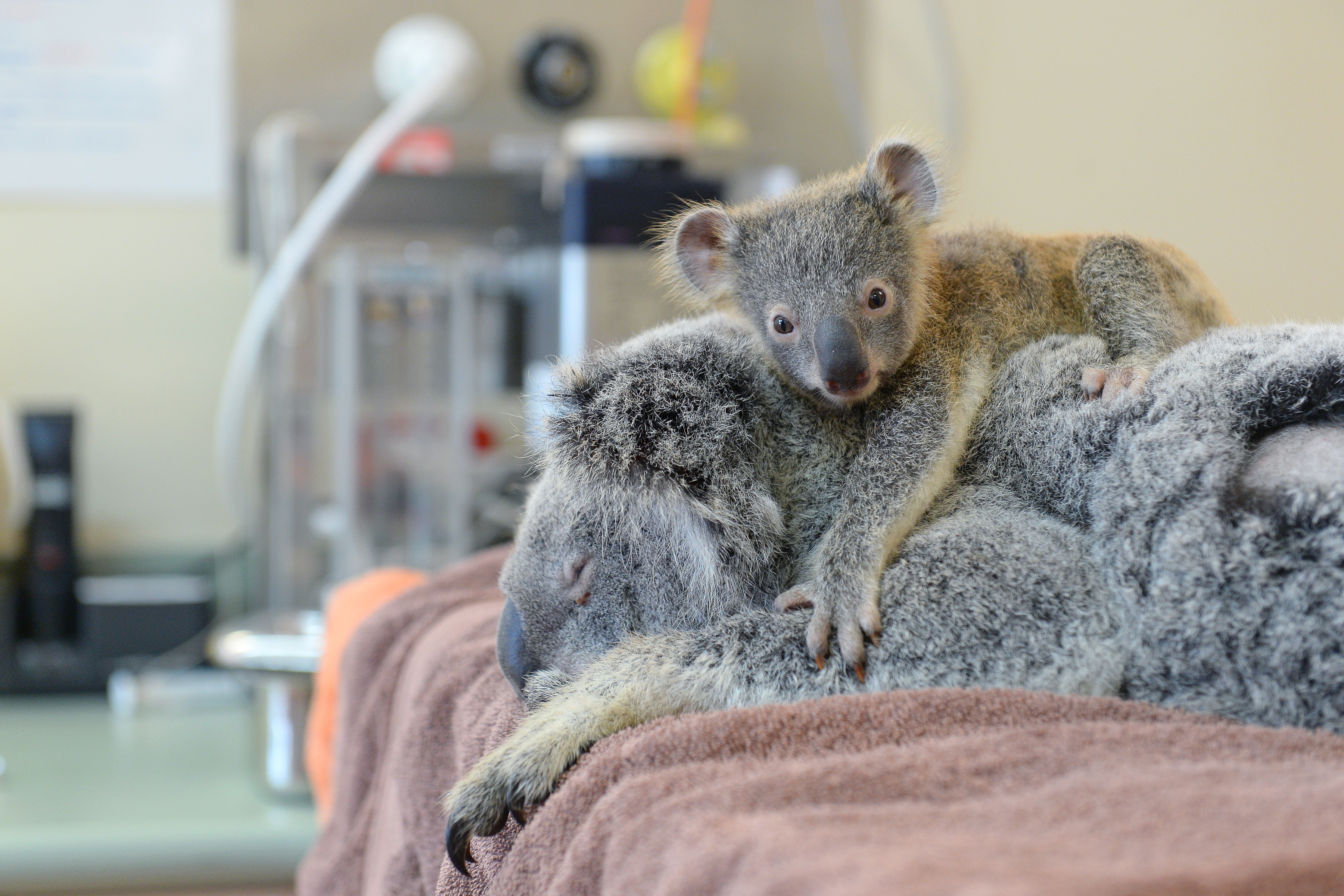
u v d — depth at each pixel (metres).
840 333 0.92
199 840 1.42
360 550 1.72
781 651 0.84
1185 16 1.67
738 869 0.65
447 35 1.96
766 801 0.74
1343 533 0.79
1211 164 1.63
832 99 2.17
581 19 2.11
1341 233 1.56
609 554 0.89
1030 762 0.76
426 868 0.94
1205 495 0.81
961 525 0.86
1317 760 0.76
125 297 2.03
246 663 1.47
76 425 1.86
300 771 1.50
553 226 1.74
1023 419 0.89
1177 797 0.71
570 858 0.76
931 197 1.02
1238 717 0.81
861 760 0.76
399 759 0.97
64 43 2.01
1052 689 0.82
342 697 1.18
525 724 0.85
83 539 2.02
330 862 1.08
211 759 1.63
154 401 2.04
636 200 1.61
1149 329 0.95
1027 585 0.83
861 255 0.99
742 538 0.87
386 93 2.01
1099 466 0.85
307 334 1.69
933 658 0.82
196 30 2.04
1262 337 0.85
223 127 2.06
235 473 1.68
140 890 1.42
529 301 1.90
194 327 2.05
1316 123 1.58
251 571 1.95
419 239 1.94
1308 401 0.82
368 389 1.72
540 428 0.92
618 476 0.87
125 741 1.71
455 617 1.08
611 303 1.61
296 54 2.04
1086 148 1.76
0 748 1.67
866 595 0.84
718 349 0.90
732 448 0.87
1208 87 1.65
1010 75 1.83
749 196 1.73
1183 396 0.84
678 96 2.00
